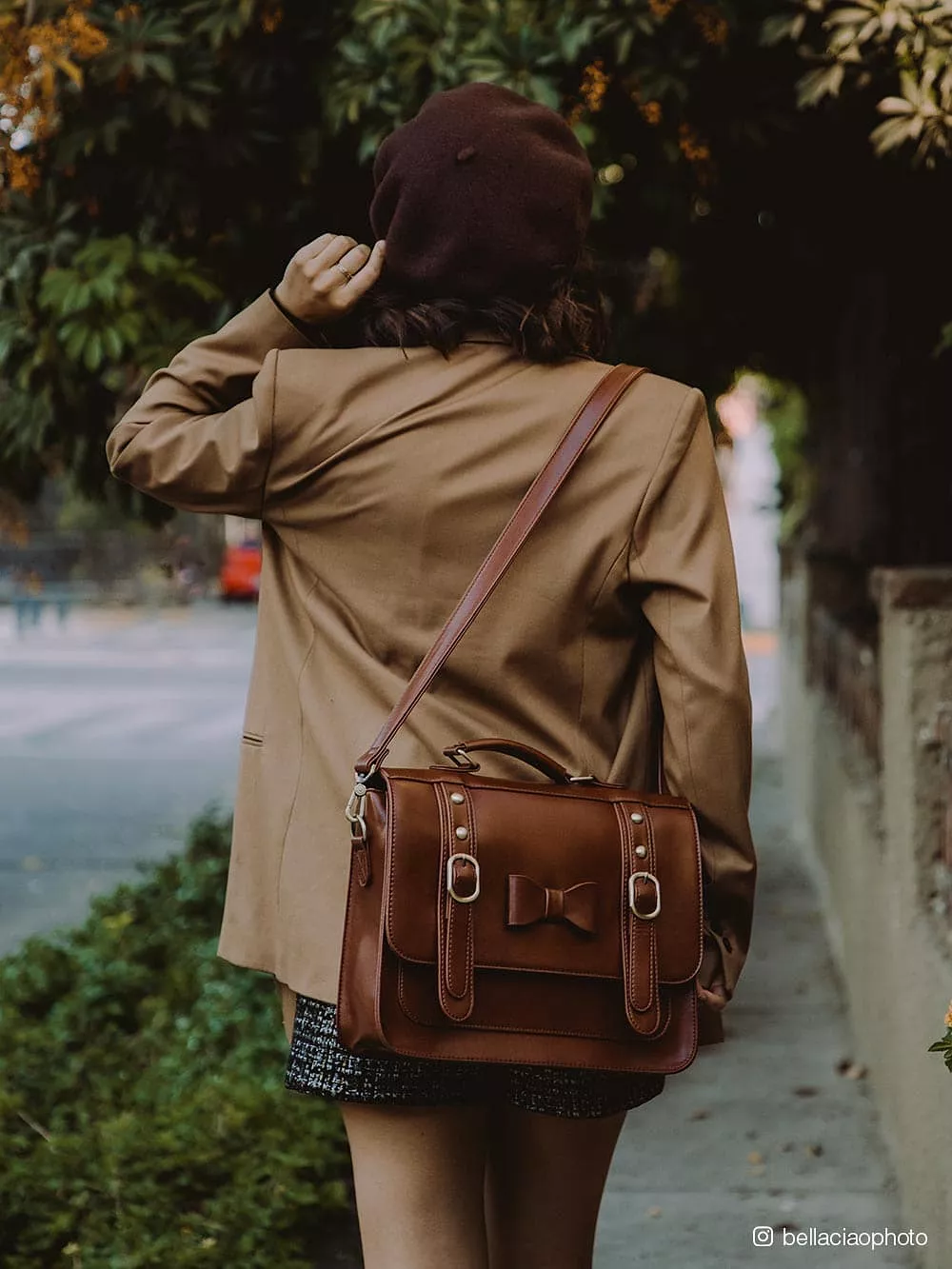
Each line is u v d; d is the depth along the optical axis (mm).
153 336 4387
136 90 4238
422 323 1979
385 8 4027
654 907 1872
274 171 4633
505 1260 2045
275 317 2070
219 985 4730
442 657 1905
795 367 7449
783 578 12039
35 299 4449
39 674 20953
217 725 14961
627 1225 3607
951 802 3203
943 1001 2965
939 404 6574
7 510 5469
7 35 3820
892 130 3725
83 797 10469
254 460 1976
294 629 2045
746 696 1951
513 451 1957
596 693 1996
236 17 4145
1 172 4133
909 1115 3457
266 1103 3727
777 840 8516
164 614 35156
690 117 4262
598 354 2133
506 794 1865
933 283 5875
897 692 3701
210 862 6309
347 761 1935
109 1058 4285
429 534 1951
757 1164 3980
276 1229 3295
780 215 5441
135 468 2033
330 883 1923
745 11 4004
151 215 4594
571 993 1849
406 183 2016
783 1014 5324
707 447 2016
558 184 2010
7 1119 3787
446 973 1786
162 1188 3354
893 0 3684
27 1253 3199
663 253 6000
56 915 6953
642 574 1955
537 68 3971
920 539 6656
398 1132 1909
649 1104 4449
